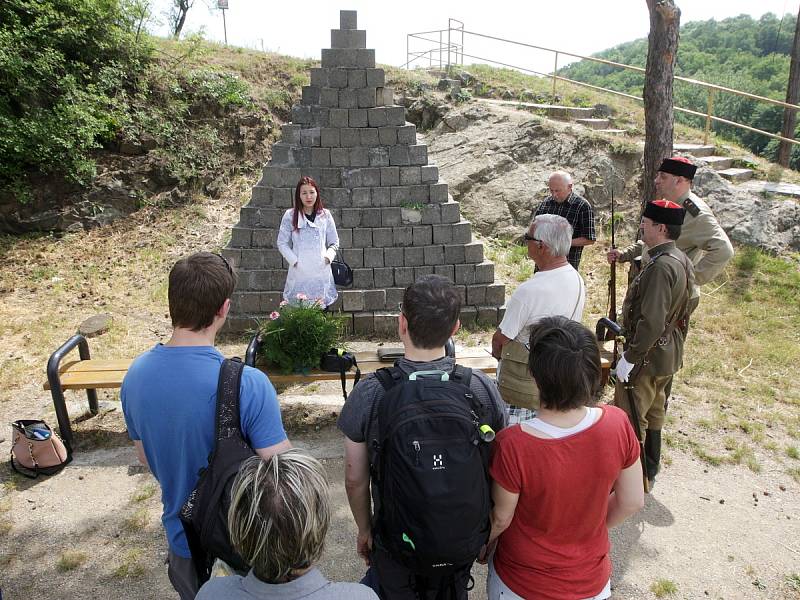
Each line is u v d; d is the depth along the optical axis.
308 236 5.32
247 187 9.68
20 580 2.95
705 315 6.59
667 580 3.00
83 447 4.16
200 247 8.34
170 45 11.50
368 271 6.30
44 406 4.71
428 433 1.67
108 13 9.46
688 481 3.85
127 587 2.92
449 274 6.38
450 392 1.77
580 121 10.73
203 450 1.77
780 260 7.77
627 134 10.48
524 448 1.72
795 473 3.93
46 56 8.49
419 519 1.63
